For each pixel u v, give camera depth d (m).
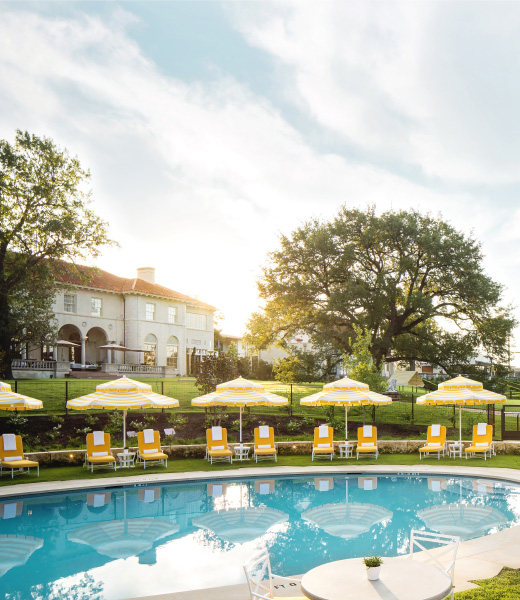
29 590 7.88
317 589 4.86
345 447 20.34
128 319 52.47
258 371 65.44
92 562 9.15
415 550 9.33
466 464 18.70
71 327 50.94
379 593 4.75
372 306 37.22
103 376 43.19
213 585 8.01
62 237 33.44
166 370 51.62
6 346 33.72
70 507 13.41
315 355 39.09
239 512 12.68
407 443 21.36
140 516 12.42
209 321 63.25
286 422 24.62
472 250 38.09
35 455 18.02
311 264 39.28
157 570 8.70
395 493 14.77
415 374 49.19
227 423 23.73
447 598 6.09
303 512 12.62
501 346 39.81
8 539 10.62
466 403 20.19
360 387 20.62
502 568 7.82
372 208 39.69
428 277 41.62
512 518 11.77
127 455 18.17
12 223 33.66
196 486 16.02
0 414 22.56
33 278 35.84
